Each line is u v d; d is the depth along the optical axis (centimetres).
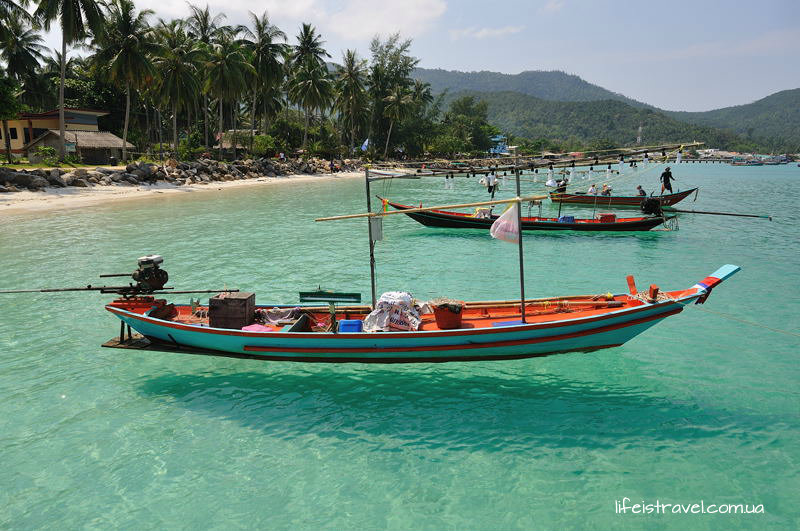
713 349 1225
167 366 1153
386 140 9981
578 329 1010
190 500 734
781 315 1448
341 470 799
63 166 4906
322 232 2820
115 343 1137
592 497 734
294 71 7994
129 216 3200
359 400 1010
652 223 2720
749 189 6091
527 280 1834
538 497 736
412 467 805
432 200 4812
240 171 6091
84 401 999
